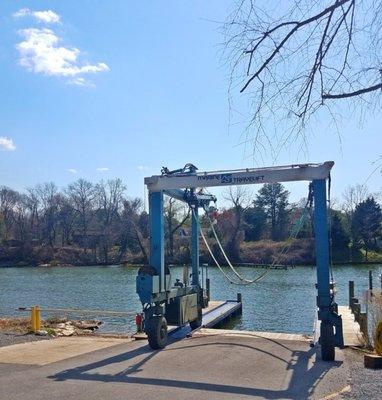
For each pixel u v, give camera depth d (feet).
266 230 305.73
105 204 360.89
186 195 58.44
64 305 121.90
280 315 99.30
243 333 54.54
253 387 30.78
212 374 34.27
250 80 14.79
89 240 341.00
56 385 30.78
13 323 69.21
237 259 254.06
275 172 46.01
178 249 216.95
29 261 324.80
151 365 37.24
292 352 43.04
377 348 40.55
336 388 30.55
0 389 29.71
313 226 47.88
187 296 53.52
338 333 45.83
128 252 327.67
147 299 44.24
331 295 43.16
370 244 265.54
